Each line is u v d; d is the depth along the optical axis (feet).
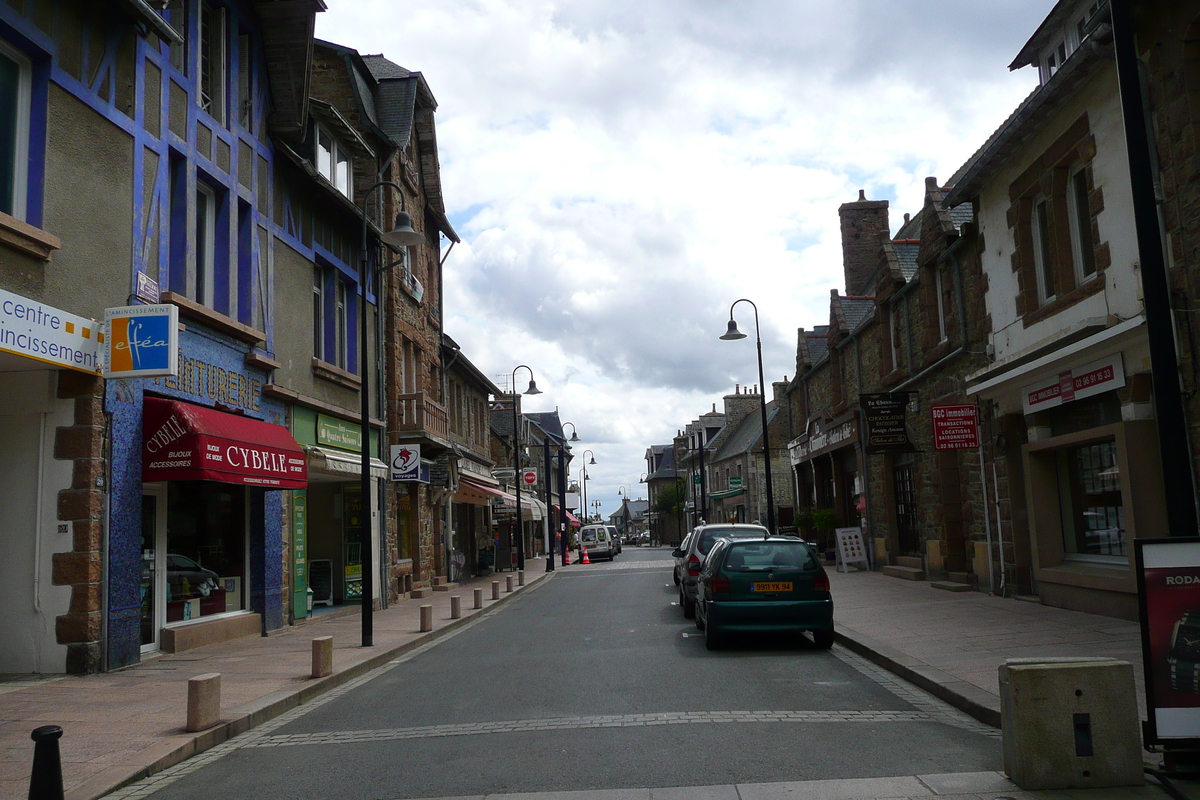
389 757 22.49
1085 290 39.68
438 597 77.92
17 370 34.14
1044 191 43.78
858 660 35.09
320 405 57.36
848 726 23.61
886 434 64.13
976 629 38.58
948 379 59.11
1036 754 17.44
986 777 18.31
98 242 35.32
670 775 19.45
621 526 532.32
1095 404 41.50
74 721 26.35
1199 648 17.22
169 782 21.25
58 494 34.45
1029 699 17.63
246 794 19.80
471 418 119.34
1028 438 47.16
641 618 53.98
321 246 59.88
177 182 42.24
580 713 26.63
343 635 48.88
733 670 33.37
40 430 34.65
